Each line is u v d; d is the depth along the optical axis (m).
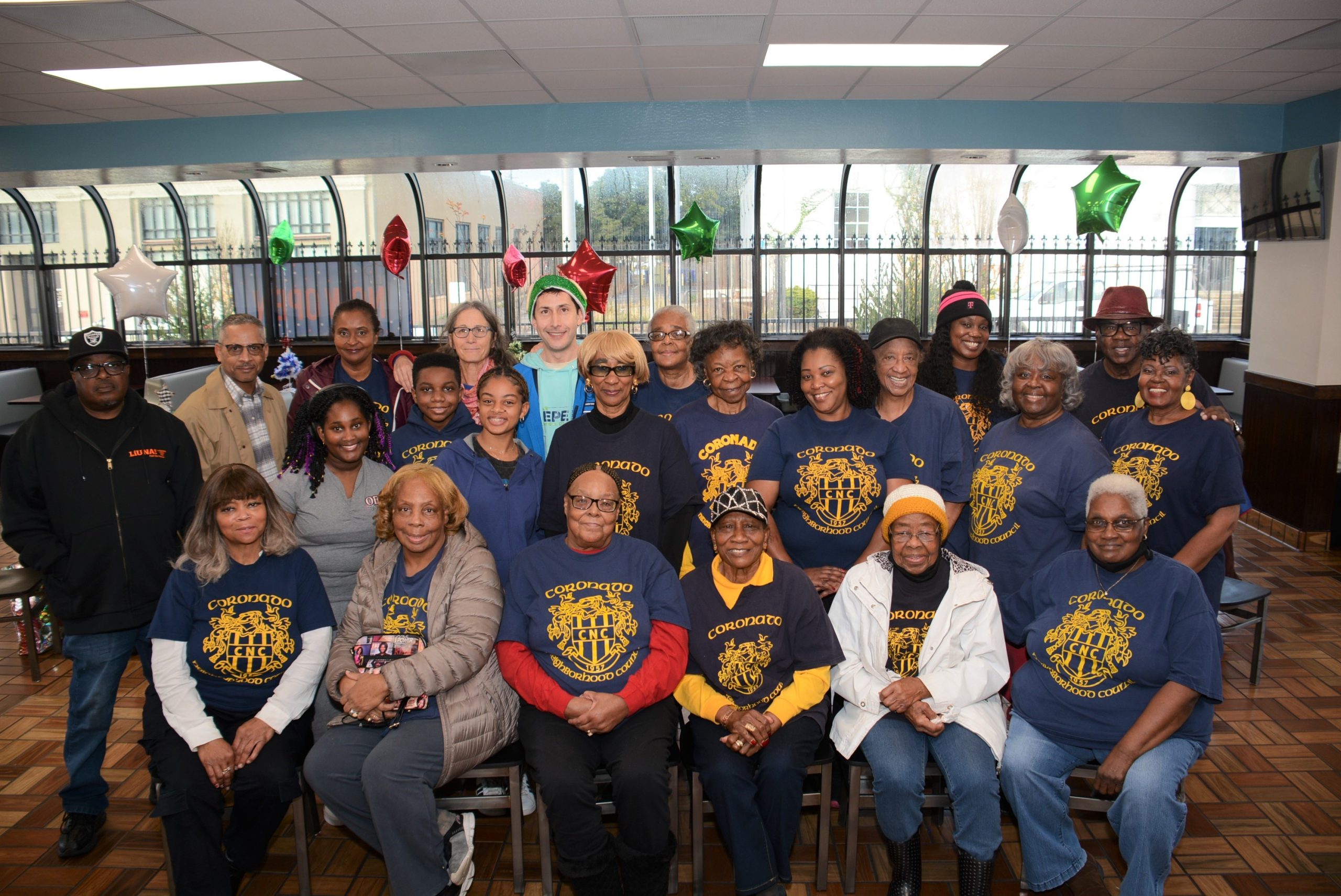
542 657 2.47
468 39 4.55
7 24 4.20
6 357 8.78
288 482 2.71
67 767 2.89
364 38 4.50
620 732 2.42
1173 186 7.92
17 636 4.48
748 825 2.35
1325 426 5.66
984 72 5.31
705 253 7.18
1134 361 3.35
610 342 2.72
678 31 4.47
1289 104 6.07
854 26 4.41
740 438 3.04
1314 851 2.69
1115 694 2.40
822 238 8.25
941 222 8.18
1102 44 4.72
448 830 2.52
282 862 2.74
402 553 2.60
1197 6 4.09
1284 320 5.98
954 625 2.53
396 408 3.58
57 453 2.63
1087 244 8.06
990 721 2.48
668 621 2.47
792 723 2.45
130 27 4.27
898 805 2.39
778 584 2.53
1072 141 6.19
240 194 8.66
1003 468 2.84
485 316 3.29
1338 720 3.52
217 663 2.46
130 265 5.34
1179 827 2.26
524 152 6.23
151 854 2.74
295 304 8.81
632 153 6.30
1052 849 2.37
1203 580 2.97
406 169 6.72
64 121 6.35
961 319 3.39
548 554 2.53
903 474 2.79
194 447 2.87
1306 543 5.78
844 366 2.74
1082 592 2.50
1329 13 4.17
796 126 6.17
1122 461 3.02
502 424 2.75
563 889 2.59
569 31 4.44
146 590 2.72
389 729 2.41
